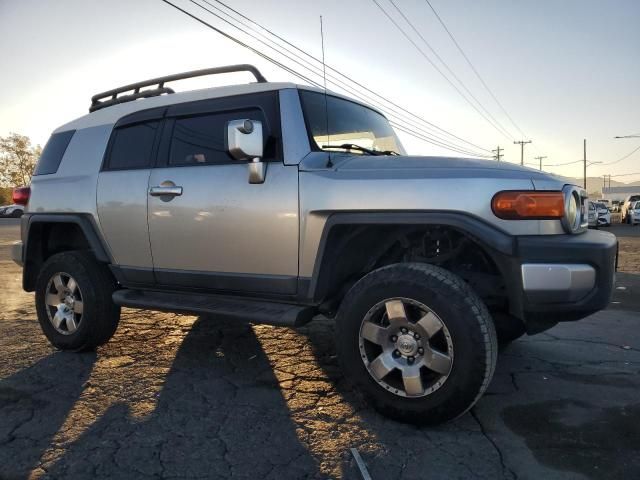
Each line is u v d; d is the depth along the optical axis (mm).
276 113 3727
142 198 4152
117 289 4594
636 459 2779
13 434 3061
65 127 5102
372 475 2627
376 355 3312
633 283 8484
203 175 3881
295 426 3168
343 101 4305
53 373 4082
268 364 4320
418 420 3107
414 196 3180
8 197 66000
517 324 4012
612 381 3936
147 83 4812
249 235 3660
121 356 4512
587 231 3416
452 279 3062
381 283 3178
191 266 3975
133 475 2627
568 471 2664
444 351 3094
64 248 5172
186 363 4336
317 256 3451
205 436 3041
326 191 3393
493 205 3059
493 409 3422
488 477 2613
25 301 6988
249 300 3863
